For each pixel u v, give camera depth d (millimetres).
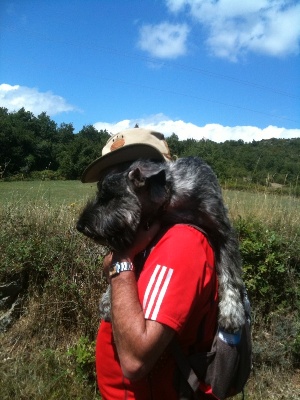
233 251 941
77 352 2076
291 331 2473
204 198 912
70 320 2426
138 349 781
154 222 908
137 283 859
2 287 2473
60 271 2473
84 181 1082
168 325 784
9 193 3195
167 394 881
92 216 882
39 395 1984
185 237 859
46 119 60250
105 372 1003
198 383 858
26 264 2502
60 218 2746
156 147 982
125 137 1046
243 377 938
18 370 2125
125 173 899
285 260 2674
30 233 2643
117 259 873
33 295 2484
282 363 2354
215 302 898
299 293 2596
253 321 2516
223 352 877
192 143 18375
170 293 801
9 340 2355
